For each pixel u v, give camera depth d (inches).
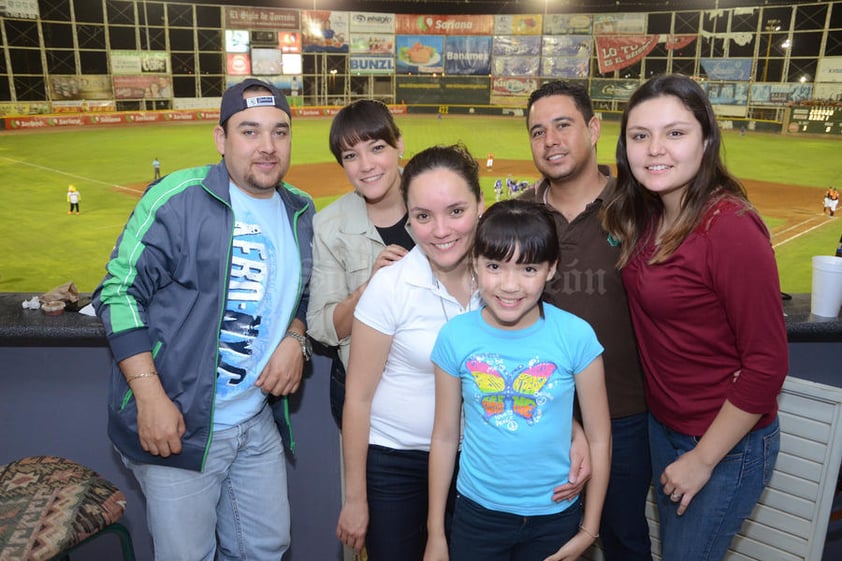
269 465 76.4
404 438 62.6
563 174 72.4
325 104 1583.4
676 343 60.1
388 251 63.2
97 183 829.8
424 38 1551.4
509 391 56.7
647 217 63.1
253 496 76.1
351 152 68.4
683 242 57.0
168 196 65.7
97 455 91.0
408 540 66.2
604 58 1475.1
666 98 55.3
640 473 74.4
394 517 64.9
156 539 70.3
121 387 67.9
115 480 91.7
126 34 1366.9
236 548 78.2
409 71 1579.7
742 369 56.0
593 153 73.8
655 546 87.4
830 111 1202.0
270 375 70.7
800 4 1251.2
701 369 59.9
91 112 1355.8
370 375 60.7
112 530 68.3
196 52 1445.6
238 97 65.7
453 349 57.6
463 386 58.6
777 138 1190.3
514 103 1566.2
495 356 57.0
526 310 55.7
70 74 1325.0
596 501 59.7
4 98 1259.2
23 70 1273.4
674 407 62.5
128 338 63.8
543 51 1514.5
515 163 926.4
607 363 71.1
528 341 57.1
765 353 53.9
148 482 68.7
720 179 57.7
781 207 713.0
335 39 1534.2
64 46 1310.3
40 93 1299.2
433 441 60.3
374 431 63.7
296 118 1460.4
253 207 70.2
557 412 57.0
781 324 53.9
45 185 817.5
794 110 1238.9
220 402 69.1
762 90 1325.0
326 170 856.3
